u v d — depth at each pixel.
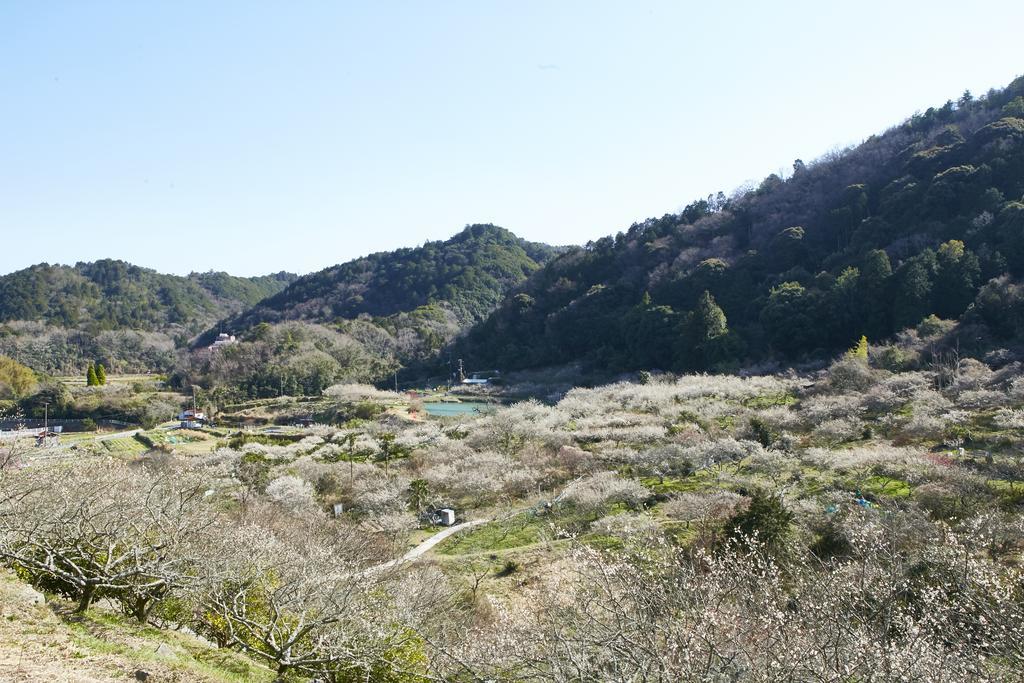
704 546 19.31
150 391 82.62
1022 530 15.52
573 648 9.91
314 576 13.56
